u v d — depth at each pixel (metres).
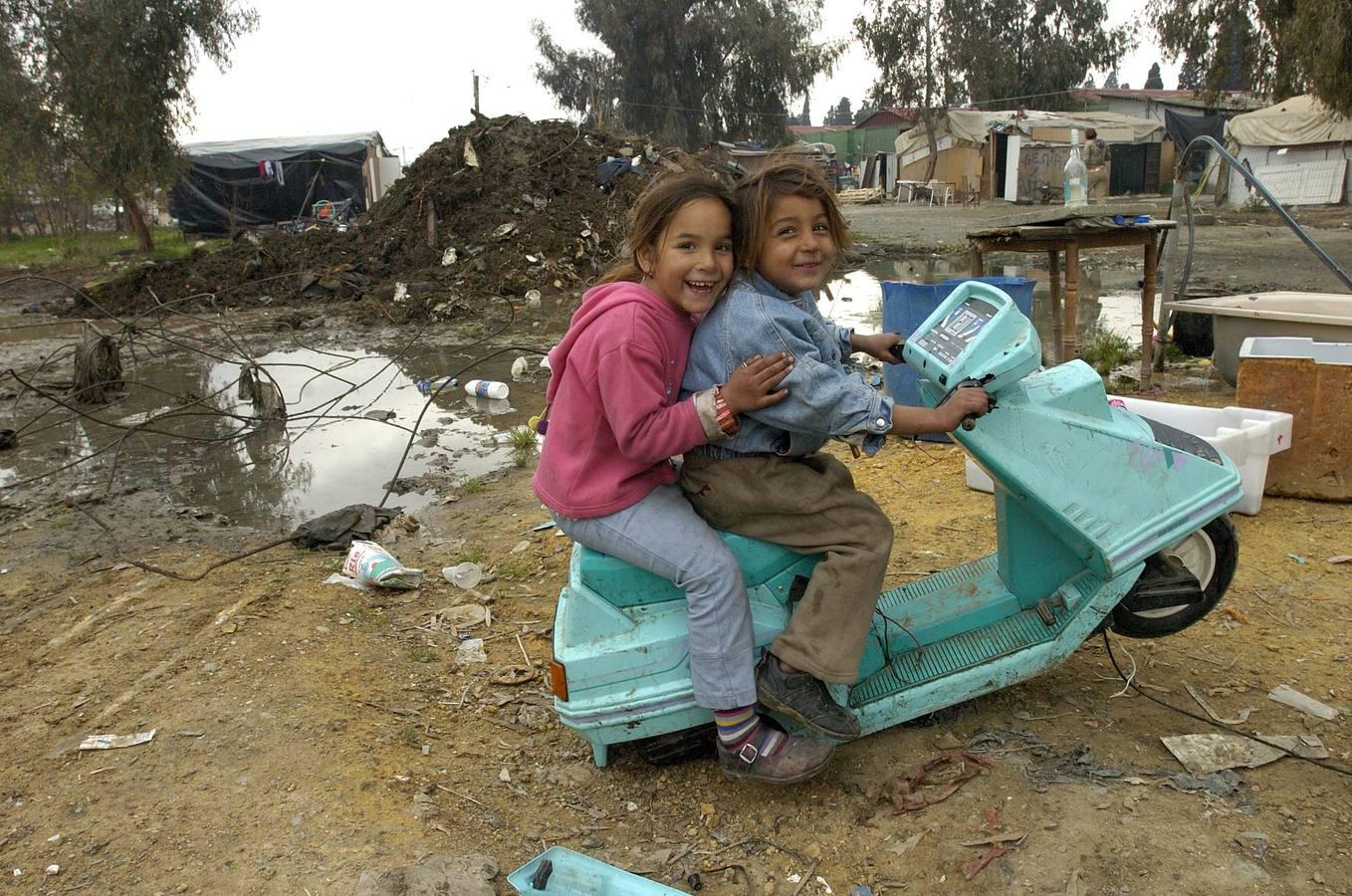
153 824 2.63
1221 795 2.56
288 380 9.70
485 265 15.60
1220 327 6.58
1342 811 2.47
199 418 8.16
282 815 2.64
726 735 2.58
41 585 4.55
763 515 2.55
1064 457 2.59
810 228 2.45
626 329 2.36
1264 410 4.49
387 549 4.87
